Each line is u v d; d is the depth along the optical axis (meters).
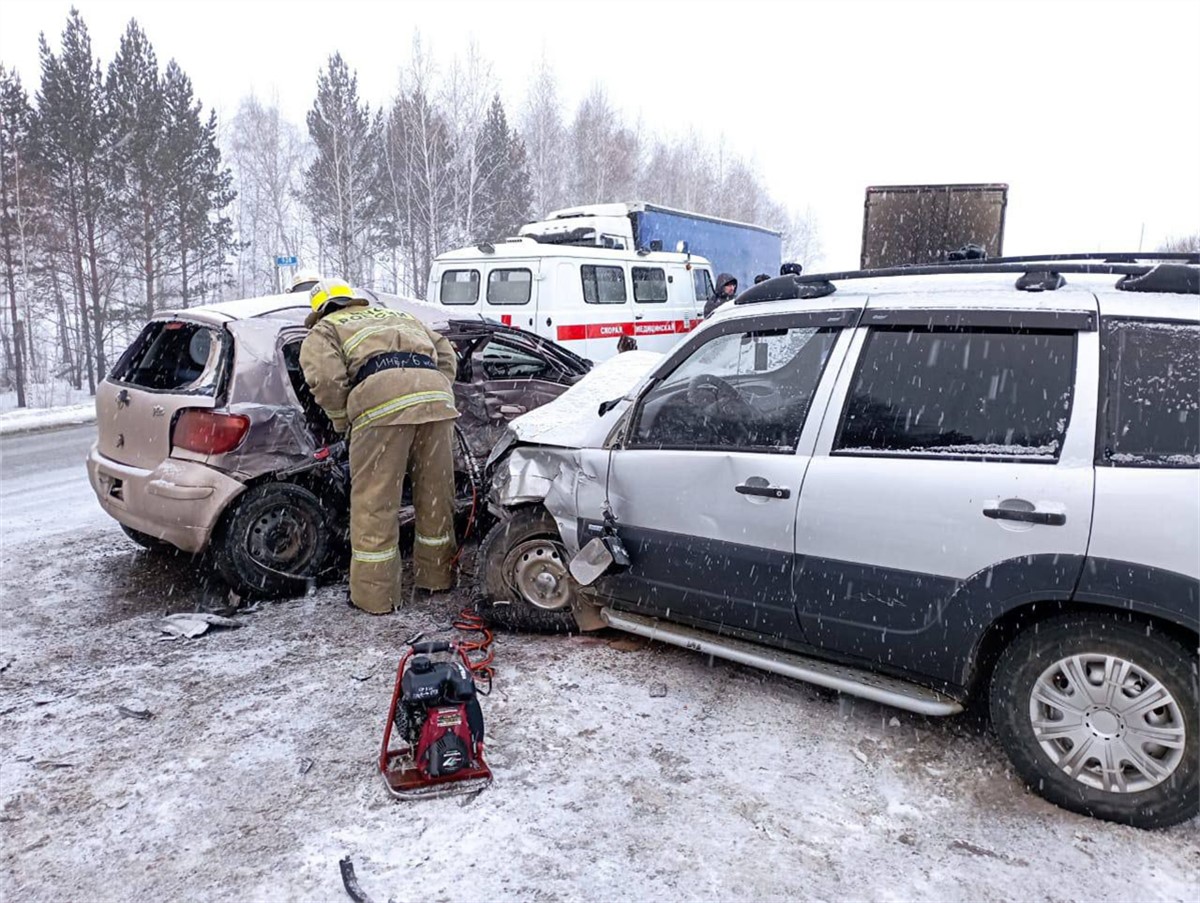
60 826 2.84
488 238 35.12
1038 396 2.95
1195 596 2.57
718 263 16.56
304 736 3.39
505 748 3.29
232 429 4.62
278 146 43.66
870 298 3.43
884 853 2.69
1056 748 2.90
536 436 4.32
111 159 27.69
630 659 4.08
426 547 4.89
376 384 4.42
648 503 3.83
